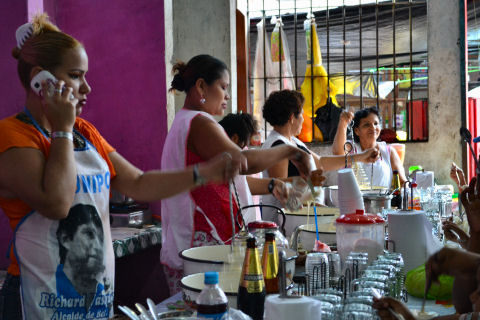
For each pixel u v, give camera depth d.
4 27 3.02
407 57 5.97
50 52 1.52
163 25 3.61
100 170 1.61
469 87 5.92
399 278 1.69
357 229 1.99
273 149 1.93
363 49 6.04
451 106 5.82
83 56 1.59
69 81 1.55
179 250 2.23
